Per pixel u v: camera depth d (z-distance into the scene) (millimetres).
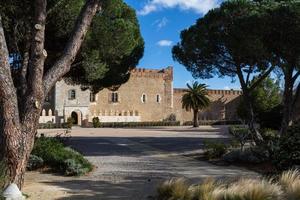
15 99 9914
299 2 18688
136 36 25266
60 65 10711
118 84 27188
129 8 24344
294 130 13266
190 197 9570
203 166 17297
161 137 36156
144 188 11961
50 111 65438
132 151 23578
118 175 14539
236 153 18125
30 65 10281
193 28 23547
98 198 10594
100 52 19594
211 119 82750
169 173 15117
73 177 14078
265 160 17328
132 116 75875
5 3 13938
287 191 9305
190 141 30875
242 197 8859
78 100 67750
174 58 25234
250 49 19500
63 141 21891
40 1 10305
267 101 46438
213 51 22109
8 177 9781
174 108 80625
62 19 16484
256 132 21094
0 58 9688
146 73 77750
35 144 16656
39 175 14391
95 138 34281
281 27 18906
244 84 22750
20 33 14781
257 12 19141
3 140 9867
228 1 20781
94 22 18688
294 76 21828
